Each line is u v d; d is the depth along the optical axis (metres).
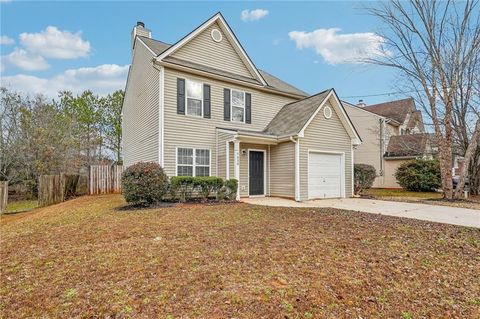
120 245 5.30
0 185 11.88
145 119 13.65
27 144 19.12
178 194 10.84
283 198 13.21
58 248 5.31
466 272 4.33
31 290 3.67
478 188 16.83
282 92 15.73
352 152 14.84
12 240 6.07
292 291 3.50
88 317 3.01
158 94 11.98
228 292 3.45
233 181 11.54
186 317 2.95
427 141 19.67
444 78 13.23
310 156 13.26
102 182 16.38
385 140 22.59
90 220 7.67
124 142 18.64
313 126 13.36
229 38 14.16
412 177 18.92
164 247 5.12
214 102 13.27
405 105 25.80
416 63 13.83
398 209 9.97
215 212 8.44
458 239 5.89
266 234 5.93
